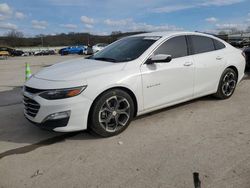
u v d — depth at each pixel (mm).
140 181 3021
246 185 2881
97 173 3213
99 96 4012
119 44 5344
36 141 4164
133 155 3609
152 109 4695
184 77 5008
